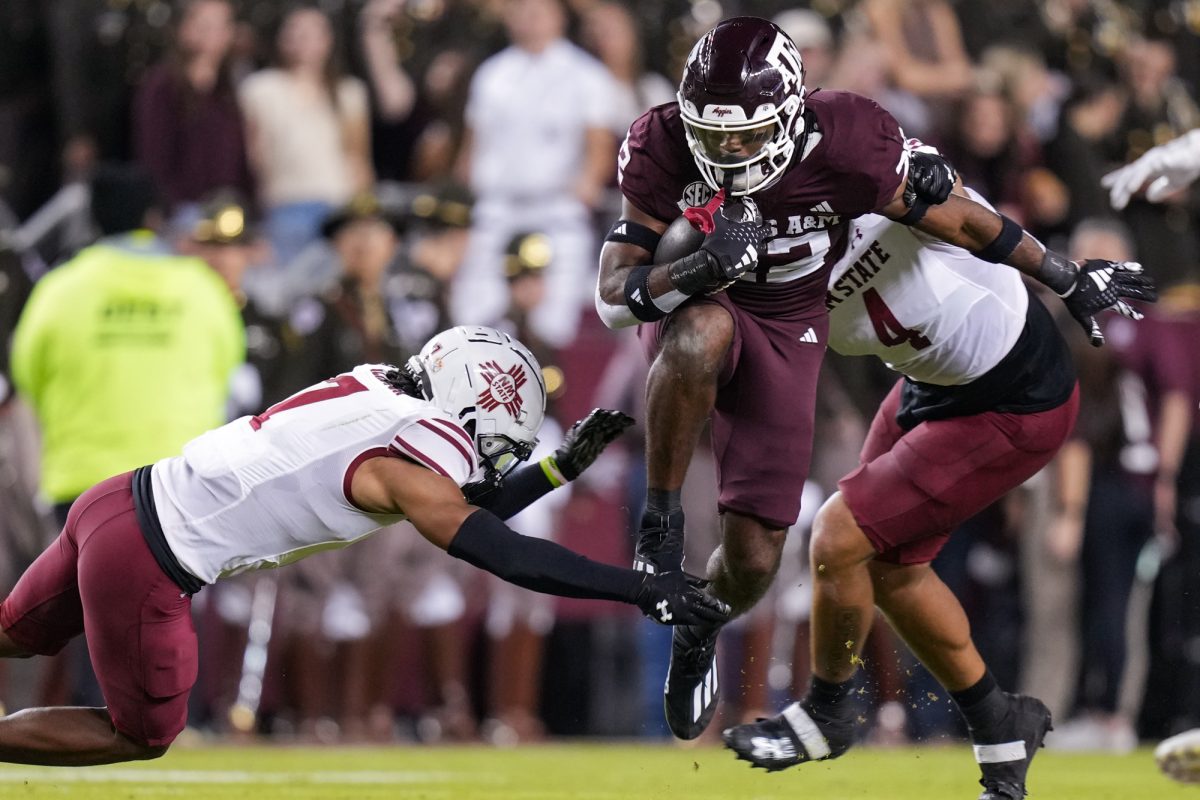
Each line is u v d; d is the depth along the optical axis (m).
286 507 16.03
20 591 17.02
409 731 32.47
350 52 37.75
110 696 16.59
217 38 36.31
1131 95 39.81
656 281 16.27
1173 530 33.38
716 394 17.86
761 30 16.03
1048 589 33.06
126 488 16.56
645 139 16.78
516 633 32.00
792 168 16.50
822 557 18.59
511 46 37.38
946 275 18.11
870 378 32.84
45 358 27.53
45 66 38.31
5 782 22.12
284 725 31.56
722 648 32.75
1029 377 18.50
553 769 26.34
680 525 17.03
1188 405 33.38
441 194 32.53
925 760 29.84
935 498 18.48
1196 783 20.03
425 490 15.66
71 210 34.47
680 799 21.86
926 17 38.59
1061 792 23.19
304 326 31.30
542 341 32.31
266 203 36.16
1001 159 37.22
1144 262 37.62
